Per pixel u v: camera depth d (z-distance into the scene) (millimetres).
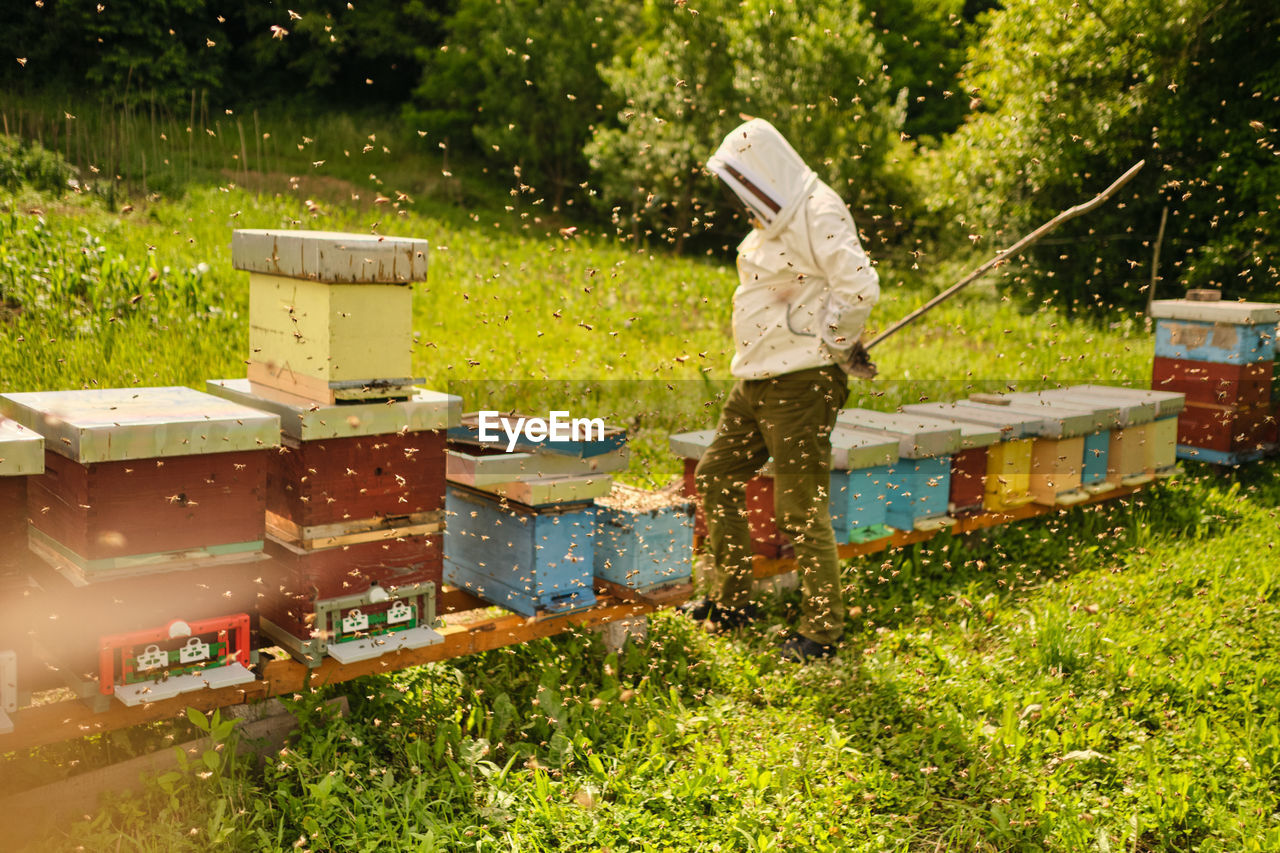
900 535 4340
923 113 21641
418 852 2342
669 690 3240
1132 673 3316
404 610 2807
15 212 7223
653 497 3639
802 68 15203
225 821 2363
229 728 2477
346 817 2443
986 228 14242
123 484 2238
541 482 3043
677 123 15914
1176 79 12578
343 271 2424
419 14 22938
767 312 3393
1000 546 4773
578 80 18672
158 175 11508
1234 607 4129
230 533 2432
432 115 20203
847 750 2916
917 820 2705
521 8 19641
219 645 2459
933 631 3867
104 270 6645
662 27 19094
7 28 17234
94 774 2410
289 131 19109
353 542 2646
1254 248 11375
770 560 3979
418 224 12922
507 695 3014
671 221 16969
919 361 9289
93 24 17609
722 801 2658
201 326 6602
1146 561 4633
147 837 2295
